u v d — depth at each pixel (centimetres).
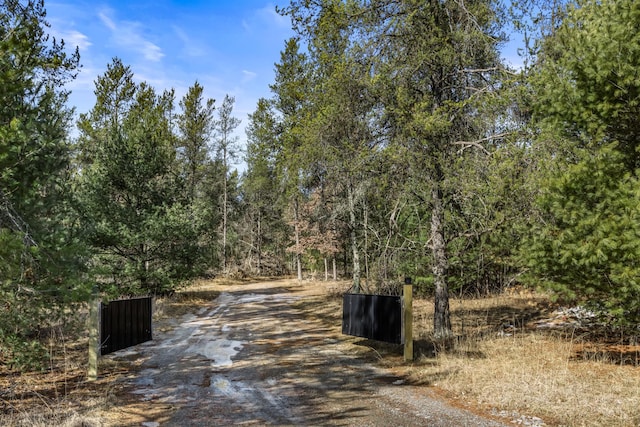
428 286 1950
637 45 734
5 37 784
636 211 685
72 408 695
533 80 920
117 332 976
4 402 721
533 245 808
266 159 3275
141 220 1977
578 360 891
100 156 2038
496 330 1262
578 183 768
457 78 1152
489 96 1040
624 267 703
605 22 782
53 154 855
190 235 2058
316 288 3381
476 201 1020
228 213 5419
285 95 2717
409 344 1015
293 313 2058
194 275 2184
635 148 786
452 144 1096
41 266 696
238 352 1191
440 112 1074
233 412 691
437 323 1188
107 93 3450
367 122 1140
